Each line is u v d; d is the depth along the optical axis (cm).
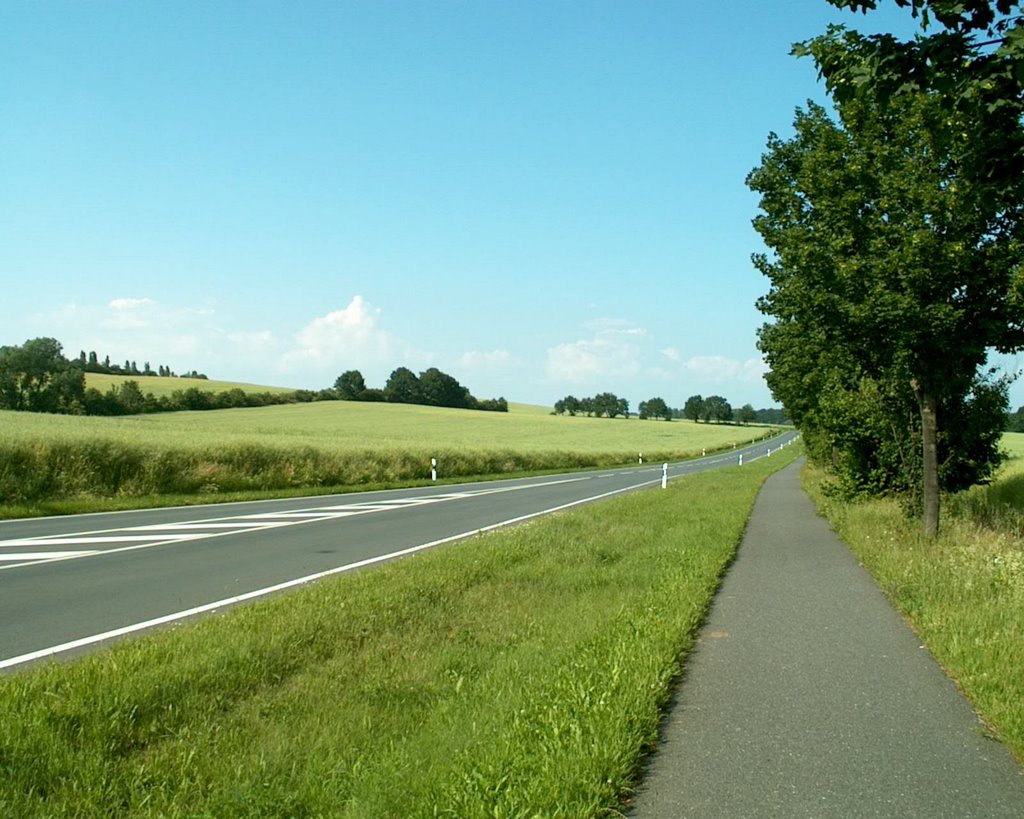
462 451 4222
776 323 2611
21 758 432
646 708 522
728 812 398
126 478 2395
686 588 926
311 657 659
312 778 421
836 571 1101
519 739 460
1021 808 403
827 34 671
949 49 557
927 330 1128
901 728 513
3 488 2039
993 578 858
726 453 8750
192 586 989
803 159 1323
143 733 486
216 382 12794
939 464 1565
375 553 1280
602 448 7269
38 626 781
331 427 7825
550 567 1100
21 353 8294
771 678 620
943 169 1112
